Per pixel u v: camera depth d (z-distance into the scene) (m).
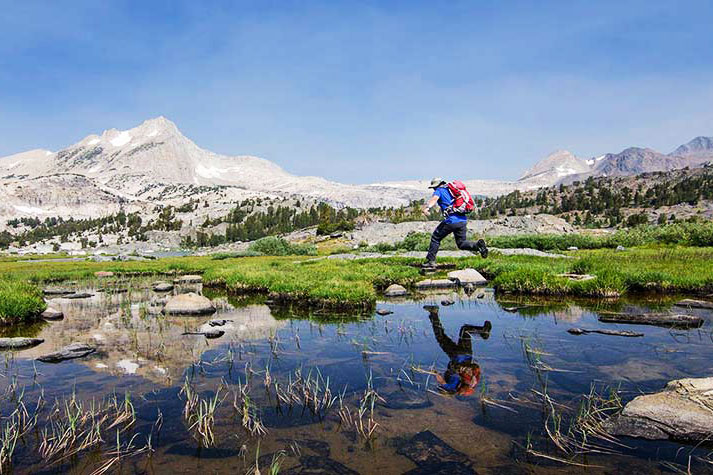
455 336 8.22
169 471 3.65
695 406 4.23
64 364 6.83
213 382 5.89
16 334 9.20
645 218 145.75
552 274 14.15
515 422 4.45
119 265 36.81
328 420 4.61
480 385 5.52
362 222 152.88
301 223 195.88
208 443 4.14
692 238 38.91
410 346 7.57
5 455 3.94
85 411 4.94
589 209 198.00
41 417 4.82
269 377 5.89
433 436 4.18
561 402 4.91
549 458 3.73
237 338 8.44
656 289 12.91
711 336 7.64
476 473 3.52
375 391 5.39
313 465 3.70
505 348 7.24
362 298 11.83
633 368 6.00
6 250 175.25
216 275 19.80
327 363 6.68
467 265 21.17
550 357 6.63
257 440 4.20
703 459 3.68
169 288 18.27
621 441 4.02
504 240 43.12
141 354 7.35
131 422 4.62
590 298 12.09
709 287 12.41
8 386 5.83
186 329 9.44
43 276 23.92
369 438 4.18
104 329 9.55
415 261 25.00
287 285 13.70
